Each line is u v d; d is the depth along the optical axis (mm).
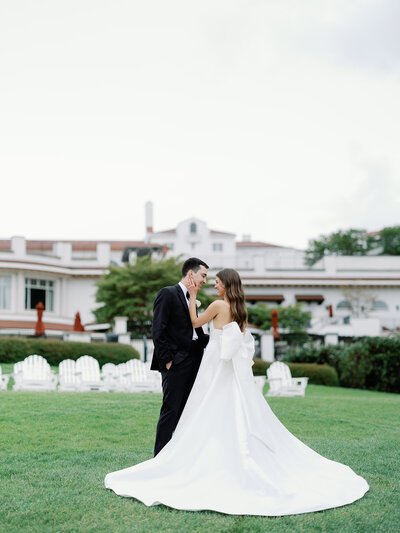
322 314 49625
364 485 5273
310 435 8547
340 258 53031
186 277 6004
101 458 6520
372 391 22078
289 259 53500
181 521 4320
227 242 69500
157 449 5746
